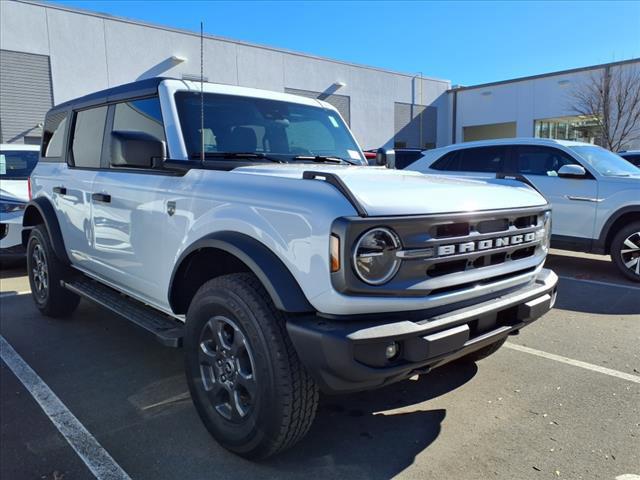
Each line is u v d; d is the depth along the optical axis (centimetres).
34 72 1884
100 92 434
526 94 2864
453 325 250
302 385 250
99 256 411
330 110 444
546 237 335
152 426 318
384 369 231
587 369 402
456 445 295
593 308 572
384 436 305
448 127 3359
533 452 288
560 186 747
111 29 2042
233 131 360
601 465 275
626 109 2436
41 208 494
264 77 2505
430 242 245
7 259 786
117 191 374
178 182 314
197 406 298
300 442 299
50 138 528
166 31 2178
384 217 232
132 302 397
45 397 357
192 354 296
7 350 445
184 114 345
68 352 441
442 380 382
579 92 2597
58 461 282
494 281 288
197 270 318
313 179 254
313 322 237
